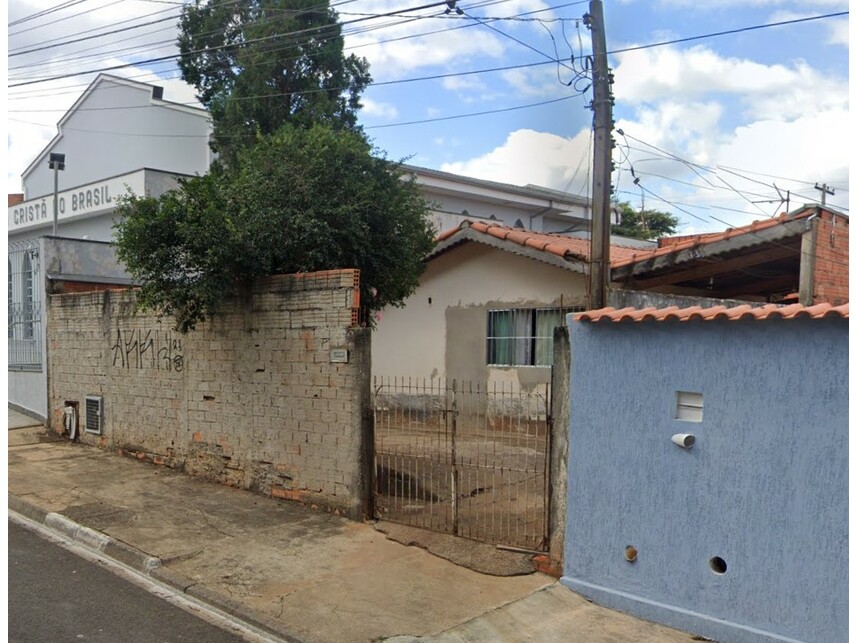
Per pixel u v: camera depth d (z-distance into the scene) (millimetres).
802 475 4531
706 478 4949
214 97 17375
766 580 4652
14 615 4980
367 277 8742
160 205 7902
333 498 7367
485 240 12078
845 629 4324
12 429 11516
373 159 8617
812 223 9227
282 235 7738
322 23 16234
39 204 18828
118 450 10273
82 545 6684
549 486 5918
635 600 5227
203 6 17516
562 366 5848
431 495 7488
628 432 5355
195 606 5355
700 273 10852
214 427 8734
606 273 7992
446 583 5660
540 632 4918
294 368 7781
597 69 8117
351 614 5094
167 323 9398
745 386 4793
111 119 21359
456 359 13430
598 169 8062
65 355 11359
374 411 7262
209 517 7281
